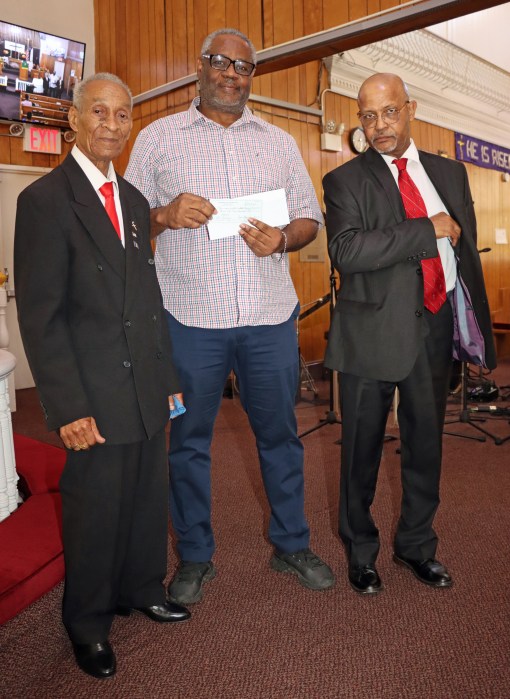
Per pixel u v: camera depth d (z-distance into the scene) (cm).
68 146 643
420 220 187
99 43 647
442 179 202
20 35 582
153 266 184
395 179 203
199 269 203
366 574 212
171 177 203
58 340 159
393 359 194
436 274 201
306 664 174
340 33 396
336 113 691
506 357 817
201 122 203
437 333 203
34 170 621
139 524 189
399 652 179
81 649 175
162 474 190
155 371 176
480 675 168
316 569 217
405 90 194
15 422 490
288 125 638
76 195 164
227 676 170
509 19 838
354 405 204
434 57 749
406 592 212
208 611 203
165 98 572
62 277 160
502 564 232
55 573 219
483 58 809
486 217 942
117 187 178
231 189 203
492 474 342
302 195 222
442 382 208
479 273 200
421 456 211
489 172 946
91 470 169
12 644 187
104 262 166
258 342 209
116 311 167
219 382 212
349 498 211
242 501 306
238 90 196
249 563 238
